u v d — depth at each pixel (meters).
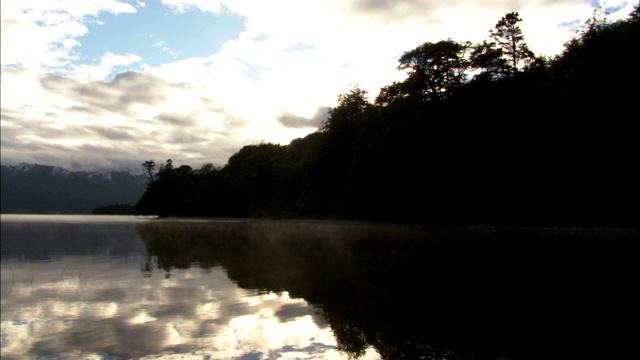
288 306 10.41
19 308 10.48
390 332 8.30
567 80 33.56
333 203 64.94
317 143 66.31
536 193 39.53
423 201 46.31
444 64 44.81
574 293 11.42
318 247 24.50
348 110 65.06
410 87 46.72
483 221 43.41
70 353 7.45
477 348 7.32
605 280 13.16
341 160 64.19
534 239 27.38
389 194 49.53
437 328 8.52
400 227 45.12
